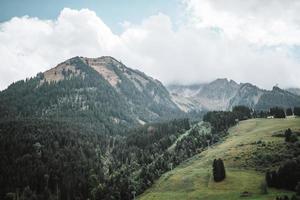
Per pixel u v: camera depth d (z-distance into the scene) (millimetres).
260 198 137750
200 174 190625
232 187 160500
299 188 135250
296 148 183875
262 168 173875
